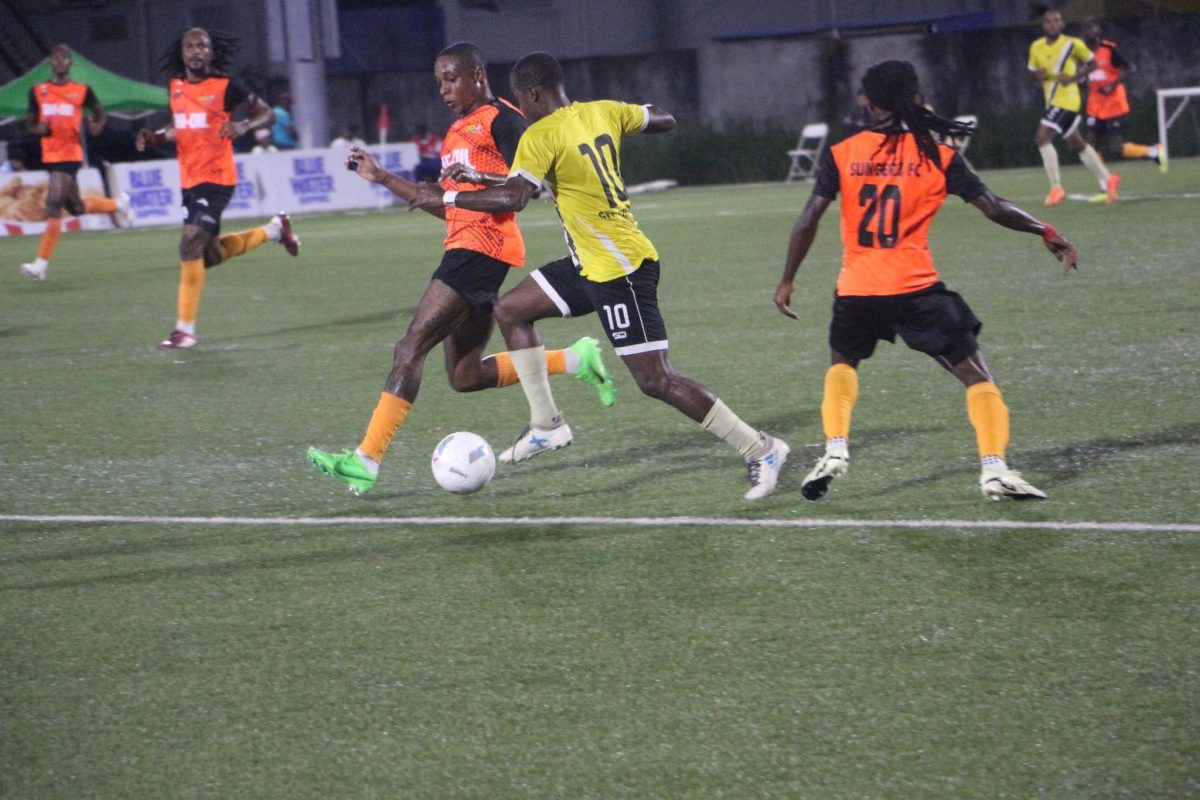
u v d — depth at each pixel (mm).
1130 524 15125
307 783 9984
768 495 17078
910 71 15672
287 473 19516
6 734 10961
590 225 16328
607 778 9891
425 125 100125
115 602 14133
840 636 12367
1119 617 12500
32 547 16219
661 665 11891
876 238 15930
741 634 12539
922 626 12508
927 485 17188
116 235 73188
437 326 18281
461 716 11016
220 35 32000
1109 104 61469
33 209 77625
